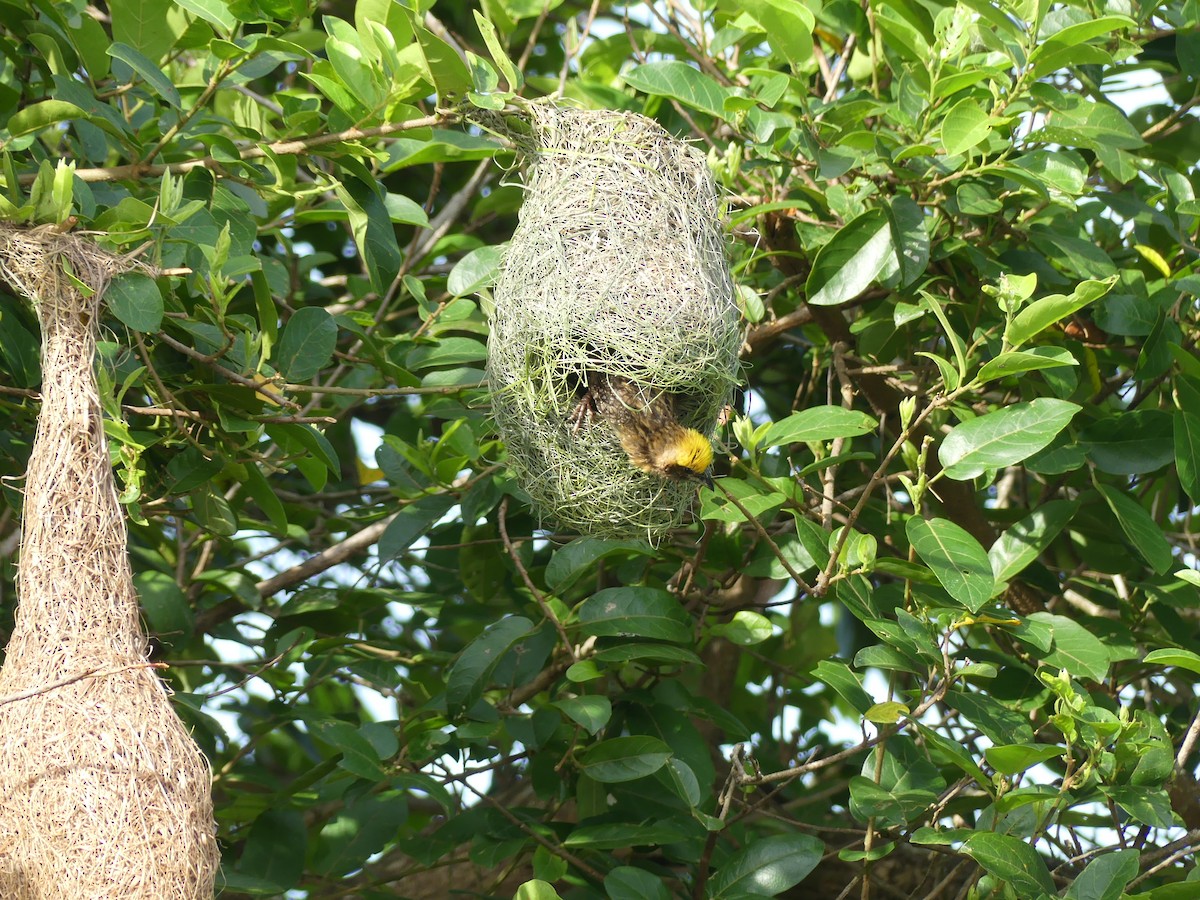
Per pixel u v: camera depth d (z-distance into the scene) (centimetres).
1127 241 796
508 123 627
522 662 701
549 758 678
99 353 562
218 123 636
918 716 561
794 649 1017
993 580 546
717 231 638
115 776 456
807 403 859
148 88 679
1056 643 588
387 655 781
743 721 916
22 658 467
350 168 626
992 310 712
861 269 653
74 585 473
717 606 751
